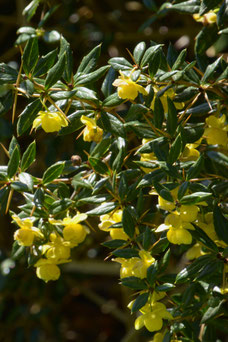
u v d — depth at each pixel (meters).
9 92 0.45
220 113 0.50
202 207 0.47
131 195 0.47
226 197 0.47
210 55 0.68
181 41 0.72
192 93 0.48
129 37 0.74
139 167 0.49
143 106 0.47
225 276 0.47
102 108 0.47
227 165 0.46
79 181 0.48
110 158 0.49
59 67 0.45
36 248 0.47
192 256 0.53
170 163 0.45
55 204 0.46
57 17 0.74
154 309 0.46
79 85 0.46
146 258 0.46
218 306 0.48
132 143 0.59
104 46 0.73
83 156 0.64
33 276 0.74
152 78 0.47
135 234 0.47
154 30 0.74
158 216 0.60
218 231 0.46
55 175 0.47
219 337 0.69
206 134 0.48
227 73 0.47
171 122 0.46
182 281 0.46
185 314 0.49
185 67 0.46
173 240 0.45
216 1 0.49
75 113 0.48
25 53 0.45
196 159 0.47
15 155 0.46
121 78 0.46
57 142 0.70
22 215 0.48
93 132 0.47
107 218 0.47
